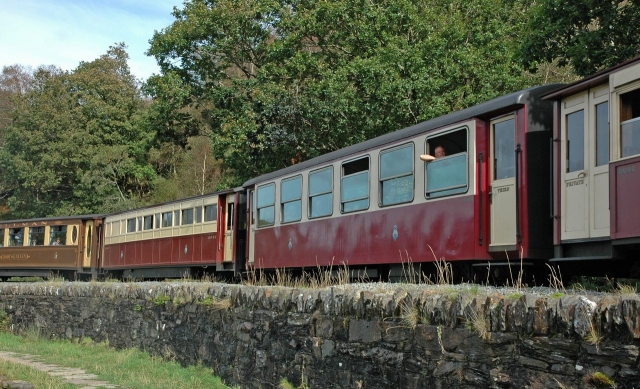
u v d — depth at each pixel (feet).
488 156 39.45
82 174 157.89
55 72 182.39
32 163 163.73
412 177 45.37
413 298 25.26
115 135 164.45
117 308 60.23
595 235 31.78
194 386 39.75
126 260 96.58
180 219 83.97
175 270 85.66
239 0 101.81
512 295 21.74
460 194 40.75
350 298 29.40
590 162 32.42
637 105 29.89
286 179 62.23
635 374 16.97
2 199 205.57
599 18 52.06
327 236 54.85
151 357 52.21
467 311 22.39
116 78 170.71
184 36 104.88
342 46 94.22
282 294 35.88
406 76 83.05
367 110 84.02
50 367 51.16
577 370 18.43
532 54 54.34
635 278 33.47
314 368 31.89
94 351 58.80
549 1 52.75
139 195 163.43
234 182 103.81
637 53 50.11
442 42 82.79
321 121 89.51
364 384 27.78
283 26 100.12
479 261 40.73
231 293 42.14
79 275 107.14
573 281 44.09
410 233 45.19
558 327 19.20
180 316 49.37
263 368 36.94
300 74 94.58
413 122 82.89
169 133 115.65
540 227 35.86
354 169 52.16
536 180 36.19
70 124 162.61
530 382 19.79
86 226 106.63
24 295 79.41
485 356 21.52
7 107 243.19
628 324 17.12
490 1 89.61
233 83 103.65
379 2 91.66
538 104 37.04
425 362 24.17
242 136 93.91
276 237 63.26
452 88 82.58
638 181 29.17
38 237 111.34
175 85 106.11
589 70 51.88
